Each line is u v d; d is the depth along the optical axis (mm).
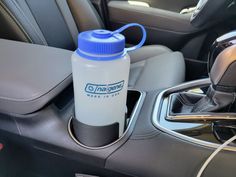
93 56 433
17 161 627
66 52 688
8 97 532
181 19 1286
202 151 492
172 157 494
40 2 945
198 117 543
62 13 1085
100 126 490
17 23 785
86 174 557
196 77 1337
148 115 578
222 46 503
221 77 500
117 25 1406
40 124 550
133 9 1342
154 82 838
